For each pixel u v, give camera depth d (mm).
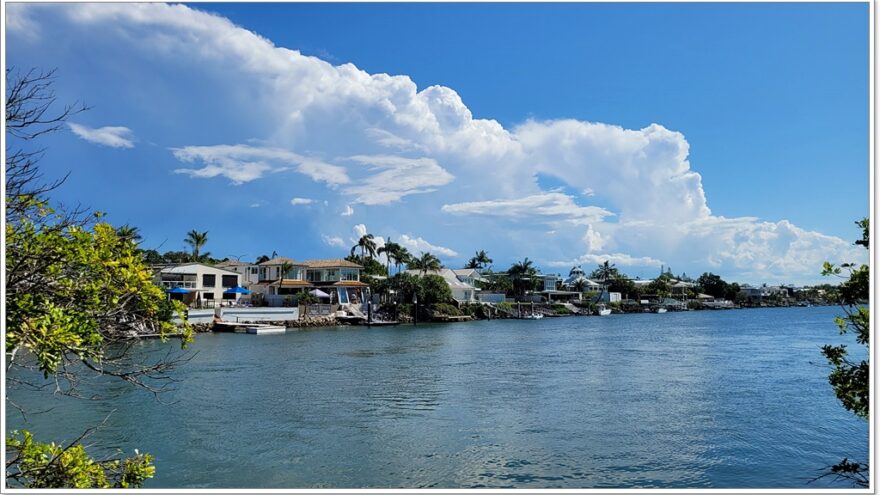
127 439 18750
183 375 31844
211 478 15461
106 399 23953
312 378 31188
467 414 22391
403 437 19125
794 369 34031
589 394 26422
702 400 24781
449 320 96000
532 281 136500
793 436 18906
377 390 27516
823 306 187500
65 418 20766
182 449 17844
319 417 21859
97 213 6871
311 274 96000
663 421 21078
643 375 32250
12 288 6258
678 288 170250
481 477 15508
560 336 63531
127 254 6875
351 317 84188
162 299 7215
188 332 7461
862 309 8250
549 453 17375
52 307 6270
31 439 7707
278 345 51094
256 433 19547
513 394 26469
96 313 6734
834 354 8984
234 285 82750
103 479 8078
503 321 101562
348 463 16641
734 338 58594
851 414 21719
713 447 17797
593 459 16828
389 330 74875
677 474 15609
